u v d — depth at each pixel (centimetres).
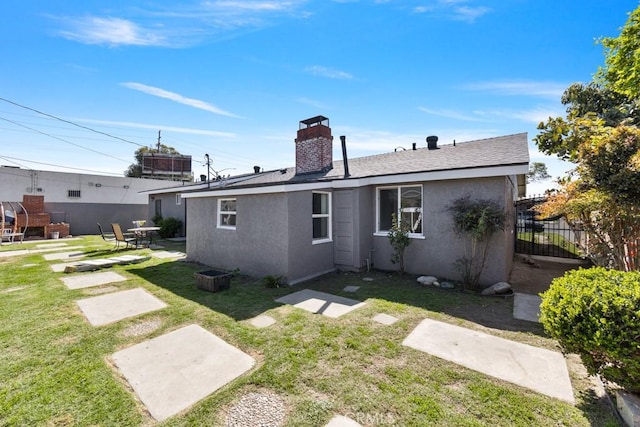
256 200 732
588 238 538
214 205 859
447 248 700
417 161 835
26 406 247
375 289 621
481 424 226
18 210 1662
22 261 924
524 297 567
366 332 398
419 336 386
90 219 1973
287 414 239
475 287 621
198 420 233
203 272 639
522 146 739
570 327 238
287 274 666
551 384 278
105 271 787
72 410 243
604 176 393
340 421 231
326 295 576
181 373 300
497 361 321
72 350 347
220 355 337
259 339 377
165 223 1603
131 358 330
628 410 219
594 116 462
